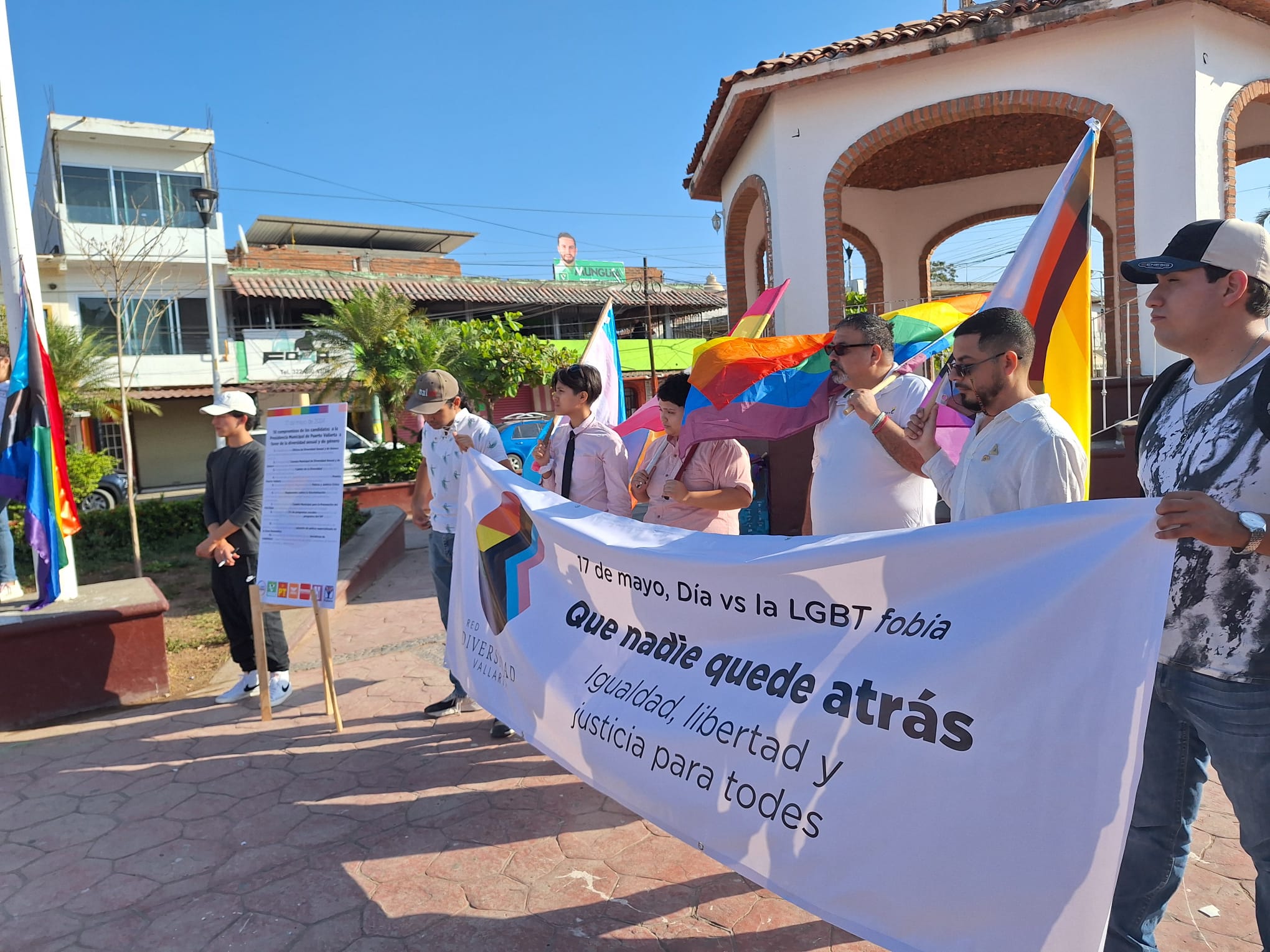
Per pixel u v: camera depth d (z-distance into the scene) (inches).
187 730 181.9
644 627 112.8
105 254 468.8
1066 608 72.3
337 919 112.7
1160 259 78.9
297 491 178.5
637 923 109.0
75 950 108.6
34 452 200.7
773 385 142.3
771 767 90.2
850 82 320.2
